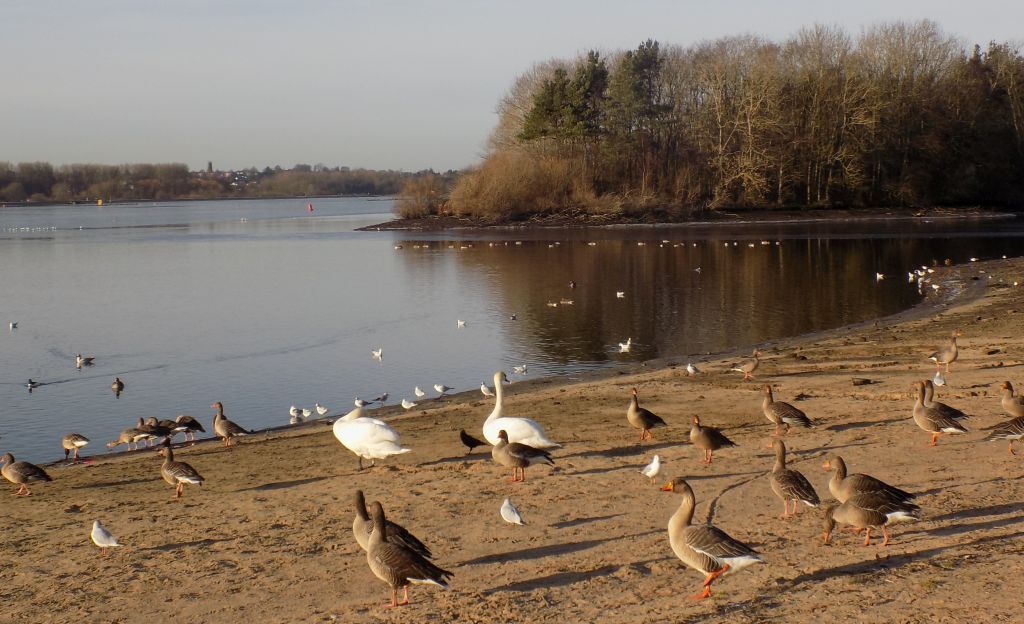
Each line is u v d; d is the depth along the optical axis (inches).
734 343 1542.8
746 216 4537.4
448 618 458.3
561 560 532.1
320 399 1277.1
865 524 509.0
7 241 4357.8
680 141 4854.8
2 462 865.5
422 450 858.1
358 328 1839.3
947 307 1822.1
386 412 1140.5
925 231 3799.2
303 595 506.3
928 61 4660.4
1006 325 1475.1
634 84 4623.5
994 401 908.0
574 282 2463.1
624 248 3398.1
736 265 2787.9
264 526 638.5
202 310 2108.8
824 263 2795.3
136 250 3784.5
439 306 2103.8
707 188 4736.7
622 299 2140.7
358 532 505.7
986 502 585.3
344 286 2495.1
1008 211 4608.8
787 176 4672.7
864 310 1870.1
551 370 1380.4
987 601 429.4
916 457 716.0
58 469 917.2
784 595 454.3
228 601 503.5
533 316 1929.1
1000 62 4618.6
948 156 4537.4
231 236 4557.1
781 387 1079.6
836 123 4562.0
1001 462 687.1
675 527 458.3
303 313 2042.3
